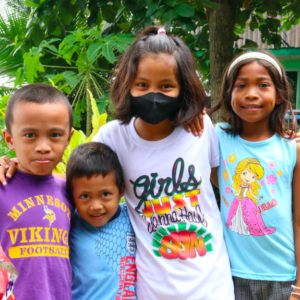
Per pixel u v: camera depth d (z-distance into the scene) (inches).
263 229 63.9
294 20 165.5
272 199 64.1
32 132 52.9
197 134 65.2
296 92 250.7
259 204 64.8
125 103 61.6
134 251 63.3
